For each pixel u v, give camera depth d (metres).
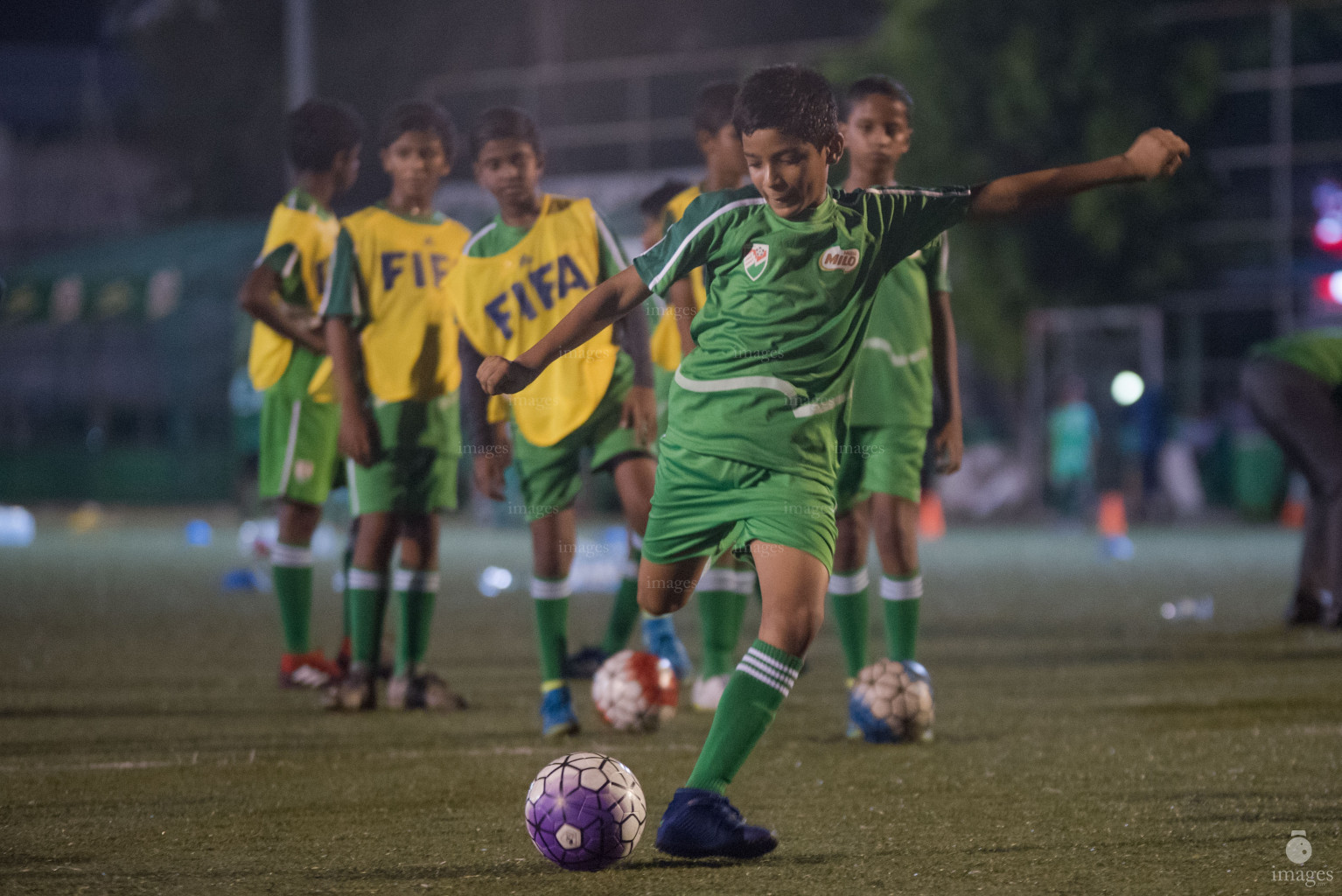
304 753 18.59
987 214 13.62
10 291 101.88
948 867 12.78
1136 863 12.91
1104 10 83.88
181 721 21.25
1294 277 89.75
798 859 13.07
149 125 131.88
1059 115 84.44
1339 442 33.62
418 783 16.64
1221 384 91.94
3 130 137.88
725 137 22.56
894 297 20.05
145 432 103.88
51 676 26.17
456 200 101.06
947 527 85.56
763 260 13.02
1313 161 88.94
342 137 24.75
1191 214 87.31
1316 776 16.81
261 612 38.31
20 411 105.69
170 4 129.25
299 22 81.88
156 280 95.50
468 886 12.21
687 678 25.50
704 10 109.19
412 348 22.30
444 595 43.56
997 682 25.33
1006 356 88.25
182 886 12.18
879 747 19.02
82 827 14.41
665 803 15.65
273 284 23.92
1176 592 43.25
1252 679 25.47
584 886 12.20
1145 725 20.53
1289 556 58.59
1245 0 87.50
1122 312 87.94
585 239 20.70
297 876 12.52
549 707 19.97
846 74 88.00
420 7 115.88
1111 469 90.69
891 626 20.70
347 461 22.95
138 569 53.41
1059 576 49.66
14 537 73.69
